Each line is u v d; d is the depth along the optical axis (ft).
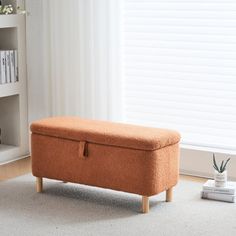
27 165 16.28
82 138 13.05
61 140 13.38
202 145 15.42
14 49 16.67
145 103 15.96
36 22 16.72
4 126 17.25
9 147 16.99
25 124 17.16
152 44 15.64
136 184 12.56
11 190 14.08
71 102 16.47
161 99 15.74
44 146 13.62
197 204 13.21
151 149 12.35
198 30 15.06
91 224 12.02
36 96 17.03
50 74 16.76
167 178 12.93
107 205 13.14
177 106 15.58
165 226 11.95
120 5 15.62
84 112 16.34
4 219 12.28
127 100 16.16
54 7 16.22
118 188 12.82
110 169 12.84
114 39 15.75
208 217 12.45
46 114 16.97
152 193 12.51
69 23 16.14
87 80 16.16
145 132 12.87
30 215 12.51
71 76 16.34
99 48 15.88
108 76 15.90
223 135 15.19
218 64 14.97
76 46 16.14
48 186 14.38
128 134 12.67
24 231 11.67
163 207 13.01
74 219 12.29
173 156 13.07
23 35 16.75
